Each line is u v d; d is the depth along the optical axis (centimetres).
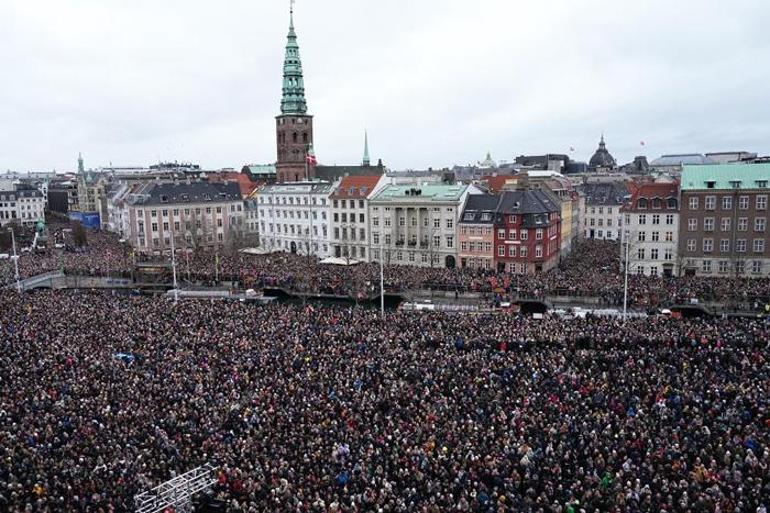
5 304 8312
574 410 4503
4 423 4472
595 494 3331
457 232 12400
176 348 6191
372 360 5669
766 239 10125
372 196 13762
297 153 19488
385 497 3384
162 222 16550
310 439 4150
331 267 11950
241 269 11725
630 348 6000
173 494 3478
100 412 4622
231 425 4431
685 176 10669
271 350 6072
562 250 13988
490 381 5103
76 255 14538
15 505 3422
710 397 4622
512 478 3572
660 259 10931
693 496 3288
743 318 7381
